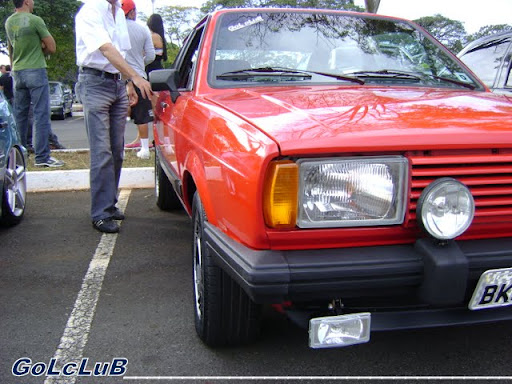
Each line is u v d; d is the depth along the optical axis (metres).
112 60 3.70
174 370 2.21
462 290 1.77
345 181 1.74
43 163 6.13
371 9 6.52
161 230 4.21
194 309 2.54
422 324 1.91
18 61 6.03
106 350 2.37
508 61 5.21
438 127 1.84
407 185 1.78
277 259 1.72
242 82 2.74
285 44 2.95
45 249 3.75
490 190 1.88
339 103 2.17
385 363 2.25
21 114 6.73
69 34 28.67
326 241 1.78
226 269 1.91
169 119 3.47
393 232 1.82
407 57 3.09
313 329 1.79
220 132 2.11
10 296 2.96
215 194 2.07
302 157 1.71
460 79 3.03
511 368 2.20
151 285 3.11
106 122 4.00
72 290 3.04
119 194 5.47
